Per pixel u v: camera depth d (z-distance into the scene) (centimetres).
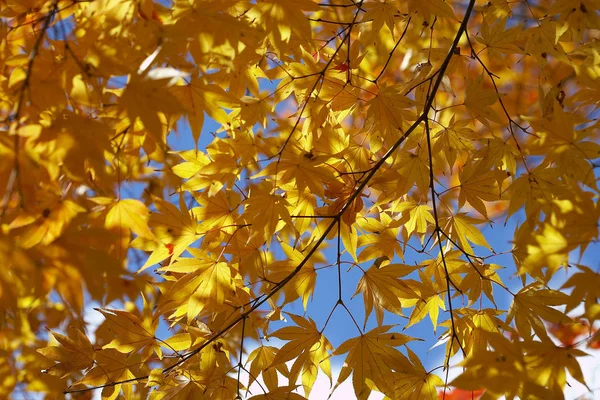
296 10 64
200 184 73
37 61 59
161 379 73
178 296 72
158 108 55
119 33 58
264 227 71
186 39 58
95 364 74
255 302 74
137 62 59
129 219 57
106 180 56
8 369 59
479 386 59
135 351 73
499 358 59
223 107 64
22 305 57
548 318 71
